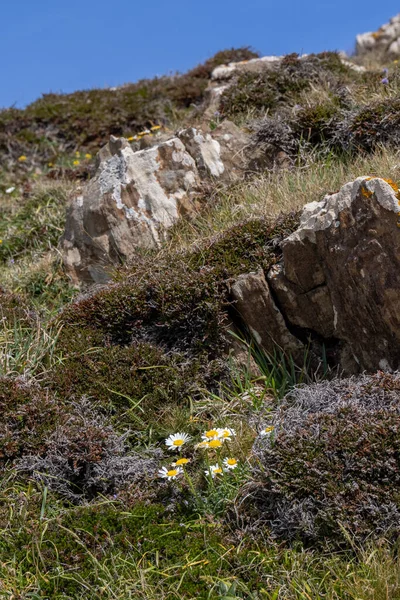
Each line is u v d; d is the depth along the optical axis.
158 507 3.50
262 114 7.68
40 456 3.85
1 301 5.54
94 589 3.03
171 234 5.69
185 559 3.17
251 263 4.61
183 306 4.67
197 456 3.86
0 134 11.01
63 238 6.24
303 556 3.12
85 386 4.45
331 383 3.97
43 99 12.24
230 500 3.47
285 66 8.55
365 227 3.89
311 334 4.44
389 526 3.06
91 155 10.10
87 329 4.91
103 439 3.92
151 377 4.51
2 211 7.93
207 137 6.31
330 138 6.43
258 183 5.86
